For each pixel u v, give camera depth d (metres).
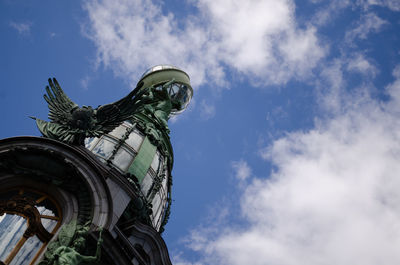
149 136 28.80
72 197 18.52
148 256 21.16
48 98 21.83
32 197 18.17
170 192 29.91
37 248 16.86
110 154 25.83
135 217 22.34
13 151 17.89
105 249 17.66
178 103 35.75
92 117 21.61
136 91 23.05
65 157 18.73
